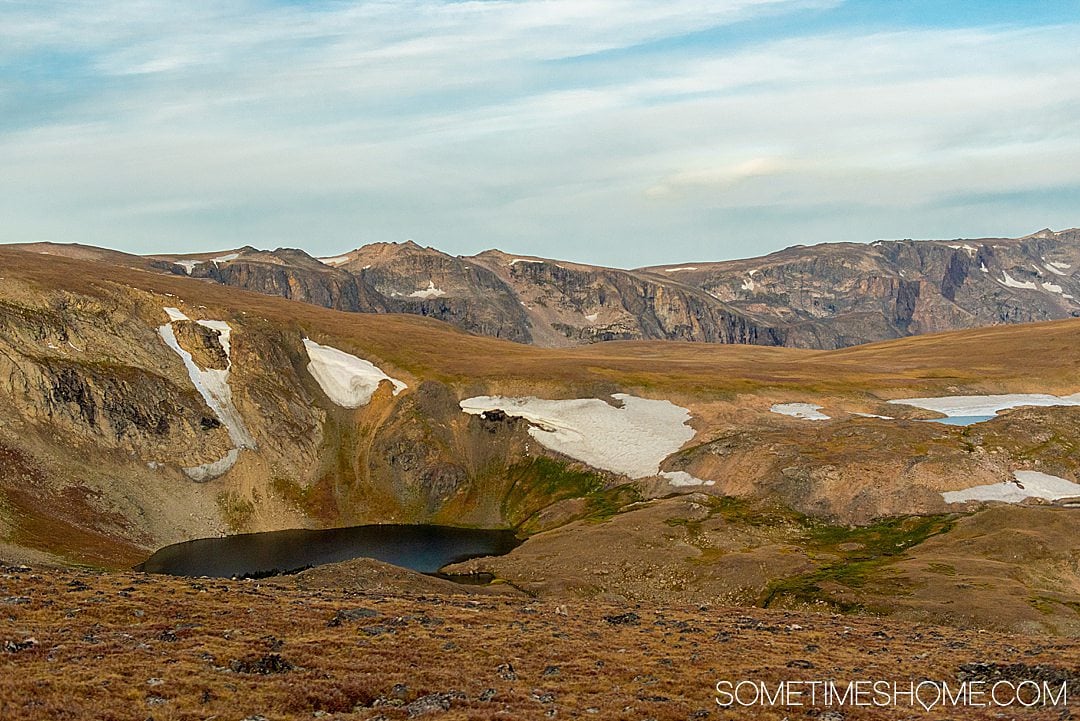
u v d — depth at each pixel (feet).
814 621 207.82
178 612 147.43
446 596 213.25
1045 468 423.64
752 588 307.78
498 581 345.31
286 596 181.88
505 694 110.63
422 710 101.71
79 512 422.41
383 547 446.60
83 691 95.30
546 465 538.88
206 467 504.43
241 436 538.88
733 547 358.84
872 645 170.19
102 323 541.75
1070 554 307.17
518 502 520.83
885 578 290.56
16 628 124.57
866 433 465.88
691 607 228.22
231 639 129.49
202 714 93.45
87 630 127.54
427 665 124.26
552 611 188.85
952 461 411.95
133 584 177.47
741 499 424.05
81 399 478.18
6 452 426.51
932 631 198.80
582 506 478.59
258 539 466.70
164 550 432.66
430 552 433.48
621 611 198.80
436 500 533.14
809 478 417.49
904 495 395.96
